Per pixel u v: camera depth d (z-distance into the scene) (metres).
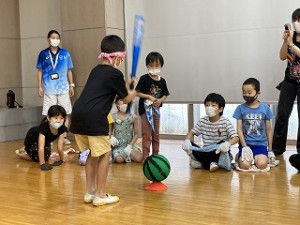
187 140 3.88
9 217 2.55
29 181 3.49
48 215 2.57
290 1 4.70
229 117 5.23
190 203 2.74
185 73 5.37
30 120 6.39
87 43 5.77
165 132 5.72
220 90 5.17
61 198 2.95
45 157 4.29
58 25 6.41
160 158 3.14
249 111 3.89
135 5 5.66
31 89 6.77
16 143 5.80
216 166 3.66
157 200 2.83
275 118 4.68
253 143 3.87
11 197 3.00
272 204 2.67
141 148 4.39
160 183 3.17
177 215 2.50
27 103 6.82
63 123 4.20
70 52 5.90
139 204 2.75
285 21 4.74
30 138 4.32
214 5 5.12
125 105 4.25
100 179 2.77
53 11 6.43
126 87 2.83
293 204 2.66
